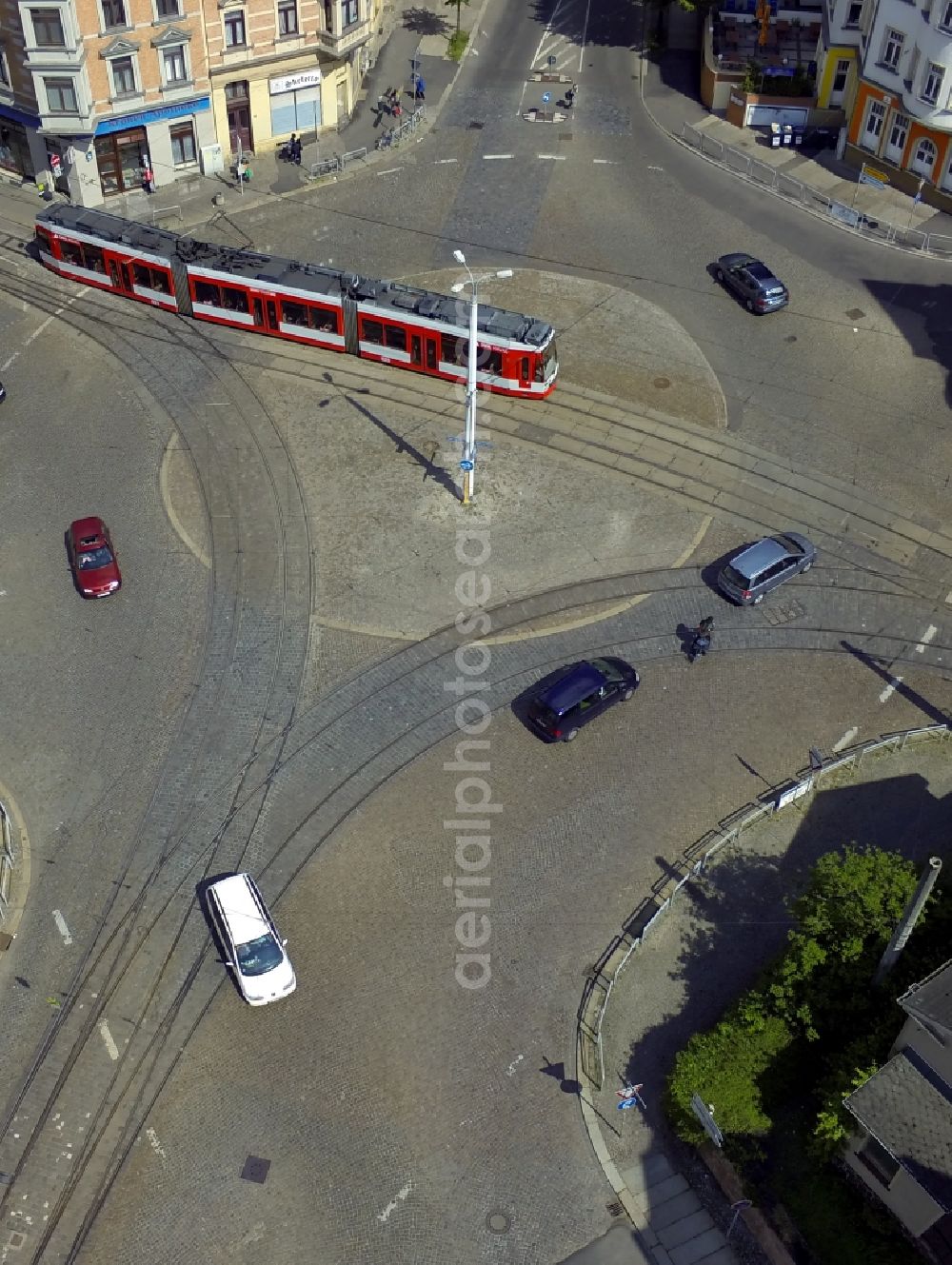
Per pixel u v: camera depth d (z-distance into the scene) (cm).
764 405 6519
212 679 5291
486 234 7575
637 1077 4153
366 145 8238
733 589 5534
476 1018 4284
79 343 6862
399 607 5559
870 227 7600
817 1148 3838
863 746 5081
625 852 4741
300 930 4525
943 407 6512
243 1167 3956
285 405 6494
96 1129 4056
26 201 7862
